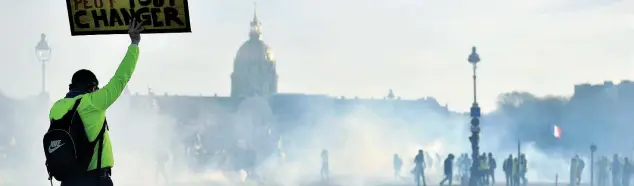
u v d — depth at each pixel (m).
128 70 10.92
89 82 11.19
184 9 11.57
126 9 11.59
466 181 96.94
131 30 11.30
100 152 10.80
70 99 10.72
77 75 11.16
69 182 10.75
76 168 10.62
